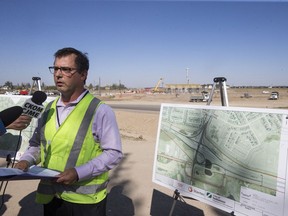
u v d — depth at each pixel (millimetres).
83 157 2432
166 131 3693
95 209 2500
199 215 4605
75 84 2473
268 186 2625
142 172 6816
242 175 2834
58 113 2551
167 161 3625
